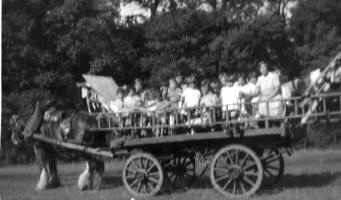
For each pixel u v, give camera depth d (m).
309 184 11.92
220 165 11.30
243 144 11.49
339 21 20.73
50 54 23.80
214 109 11.34
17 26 23.98
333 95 10.57
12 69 23.94
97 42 23.08
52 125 13.48
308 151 17.78
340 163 15.38
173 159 12.67
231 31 19.77
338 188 11.21
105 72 22.77
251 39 19.31
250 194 10.92
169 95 12.68
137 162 12.01
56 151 13.63
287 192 11.09
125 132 12.55
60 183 14.22
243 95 11.62
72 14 23.22
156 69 20.66
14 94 23.48
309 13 21.00
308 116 10.77
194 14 20.67
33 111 14.23
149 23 22.25
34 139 13.73
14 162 23.34
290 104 11.48
